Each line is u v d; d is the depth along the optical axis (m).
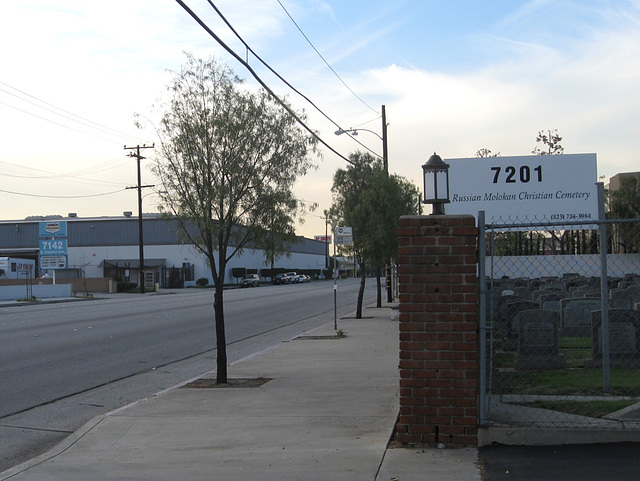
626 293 14.70
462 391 6.42
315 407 8.60
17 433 8.38
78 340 18.36
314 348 15.43
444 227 6.51
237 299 41.16
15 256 78.38
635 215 26.86
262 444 6.94
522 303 12.71
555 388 8.81
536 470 5.66
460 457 6.11
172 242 76.12
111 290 60.06
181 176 10.80
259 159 10.99
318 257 128.62
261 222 11.11
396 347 15.06
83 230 78.19
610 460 5.84
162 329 21.53
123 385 11.70
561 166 13.03
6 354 15.48
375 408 8.40
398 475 5.71
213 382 10.93
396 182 24.11
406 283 6.54
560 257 24.59
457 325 6.45
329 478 5.75
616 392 8.50
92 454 6.92
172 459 6.59
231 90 10.90
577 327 13.85
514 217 13.09
